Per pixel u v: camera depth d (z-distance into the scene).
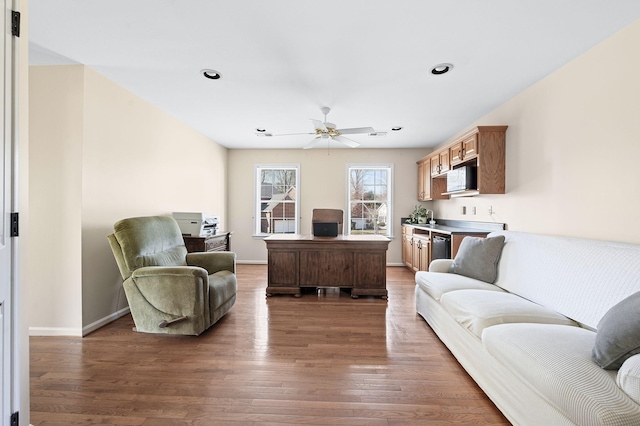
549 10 1.85
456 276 2.75
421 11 1.87
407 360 2.17
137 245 2.68
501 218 3.56
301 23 2.00
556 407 1.18
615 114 2.10
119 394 1.75
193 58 2.48
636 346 1.10
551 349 1.34
